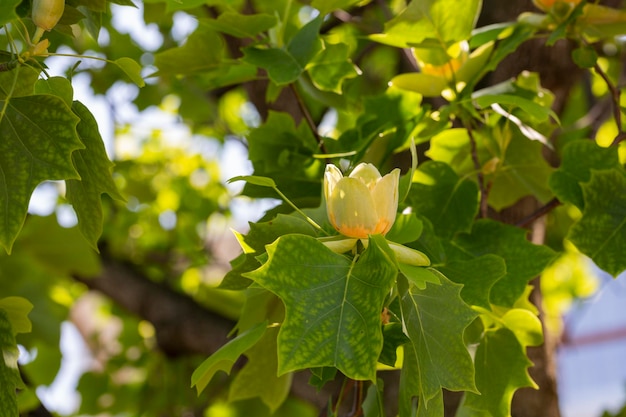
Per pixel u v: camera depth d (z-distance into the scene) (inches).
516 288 37.7
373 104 43.2
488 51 40.8
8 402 32.9
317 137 42.6
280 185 41.2
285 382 37.0
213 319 71.0
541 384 48.7
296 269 28.0
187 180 96.0
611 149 39.4
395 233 31.2
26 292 67.0
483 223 40.1
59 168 30.8
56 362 78.0
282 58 39.8
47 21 31.7
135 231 86.1
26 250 67.6
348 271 28.5
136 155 100.7
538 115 36.0
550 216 63.3
